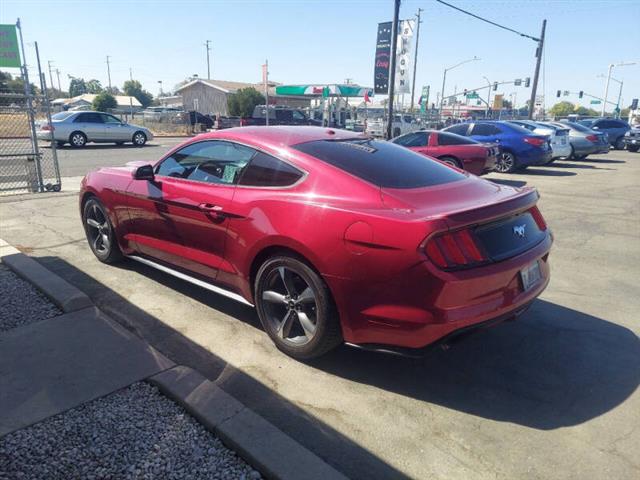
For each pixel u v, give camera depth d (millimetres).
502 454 2604
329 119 32906
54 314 3979
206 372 3326
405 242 2789
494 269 2941
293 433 2734
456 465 2520
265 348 3658
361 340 3104
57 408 2805
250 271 3637
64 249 5891
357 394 3117
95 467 2373
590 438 2736
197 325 4000
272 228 3346
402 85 18844
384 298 2918
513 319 3227
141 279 4949
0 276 4770
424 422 2857
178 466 2400
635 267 5758
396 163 3691
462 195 3379
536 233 3510
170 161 4457
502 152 14703
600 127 28062
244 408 2773
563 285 5125
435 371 3408
